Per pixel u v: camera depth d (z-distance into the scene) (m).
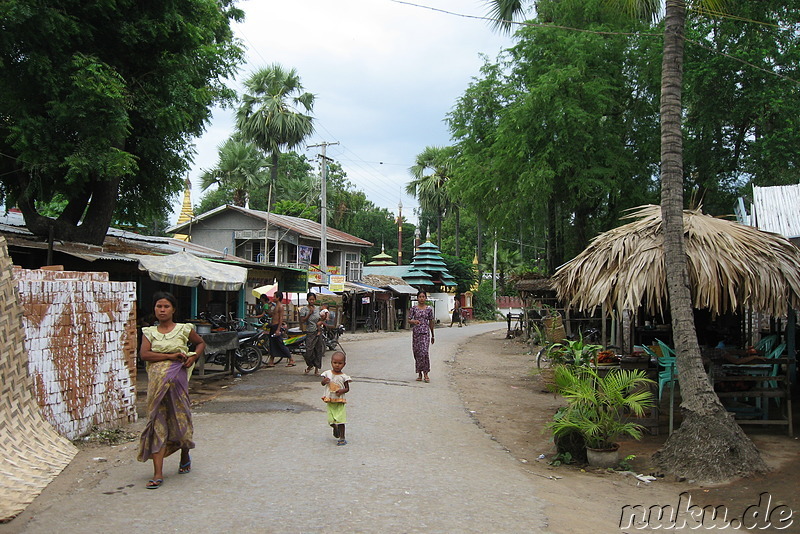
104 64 10.84
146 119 12.55
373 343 23.22
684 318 6.95
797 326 11.79
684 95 19.67
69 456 6.14
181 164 14.95
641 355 8.88
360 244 35.75
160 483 5.37
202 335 11.41
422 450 7.19
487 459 7.00
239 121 38.31
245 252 30.58
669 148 7.24
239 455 6.54
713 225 8.40
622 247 8.37
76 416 6.95
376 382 12.51
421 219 73.56
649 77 20.19
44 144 11.03
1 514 4.52
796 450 7.31
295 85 38.72
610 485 6.23
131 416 8.04
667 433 8.43
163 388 5.41
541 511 5.18
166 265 12.16
